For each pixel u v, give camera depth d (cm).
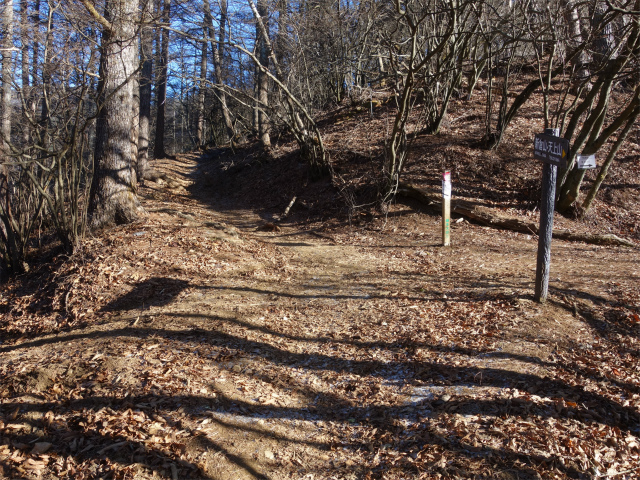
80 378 463
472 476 322
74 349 537
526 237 967
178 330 570
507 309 551
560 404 380
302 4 1686
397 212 1137
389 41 1072
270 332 565
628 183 1119
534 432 353
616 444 339
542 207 539
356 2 1605
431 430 371
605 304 546
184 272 789
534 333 492
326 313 618
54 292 753
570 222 1031
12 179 1077
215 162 2570
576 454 331
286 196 1473
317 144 1428
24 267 934
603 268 720
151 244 877
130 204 989
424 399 412
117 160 977
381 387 439
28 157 885
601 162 1188
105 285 745
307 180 1489
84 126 871
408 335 527
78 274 775
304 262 891
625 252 854
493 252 866
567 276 672
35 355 537
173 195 1656
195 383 454
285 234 1130
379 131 1585
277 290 729
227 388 449
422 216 1105
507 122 1250
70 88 994
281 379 466
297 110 1648
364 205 1201
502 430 358
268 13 1575
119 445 373
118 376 463
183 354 507
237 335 553
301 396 441
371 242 1012
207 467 357
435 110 1437
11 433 392
